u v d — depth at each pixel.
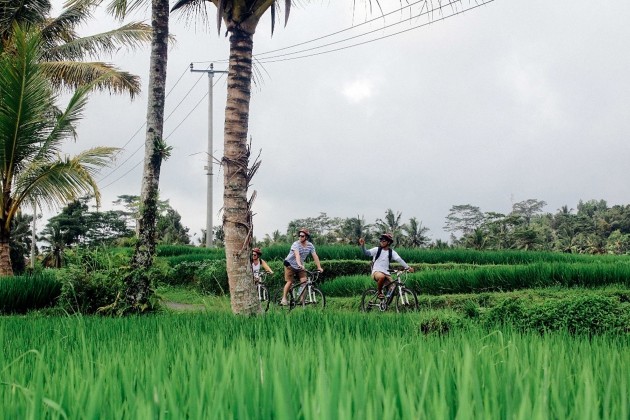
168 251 40.50
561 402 1.89
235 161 9.92
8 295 14.36
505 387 1.85
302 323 6.80
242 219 9.89
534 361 2.96
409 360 2.74
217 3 10.39
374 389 1.74
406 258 30.11
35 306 14.90
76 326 6.08
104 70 20.38
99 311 11.40
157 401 1.64
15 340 5.03
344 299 18.59
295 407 1.66
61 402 1.84
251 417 1.58
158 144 12.08
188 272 28.16
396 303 14.02
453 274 19.47
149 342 4.65
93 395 1.62
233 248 9.83
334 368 1.78
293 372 2.07
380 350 2.79
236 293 9.76
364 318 7.56
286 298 15.52
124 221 71.56
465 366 1.61
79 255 12.07
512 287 18.81
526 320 7.46
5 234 17.44
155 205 12.06
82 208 66.75
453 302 15.91
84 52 21.77
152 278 11.73
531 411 1.61
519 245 65.81
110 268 11.84
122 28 21.11
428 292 19.56
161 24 12.50
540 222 110.75
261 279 19.19
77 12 20.94
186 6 12.33
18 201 17.36
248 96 10.16
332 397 1.39
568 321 7.28
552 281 18.42
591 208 125.94
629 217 101.06
